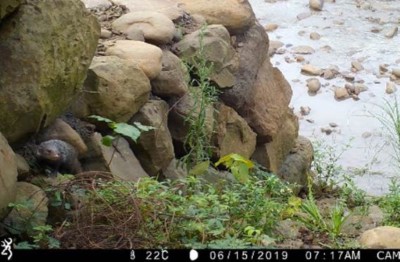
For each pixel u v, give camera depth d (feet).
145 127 25.17
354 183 37.45
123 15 33.24
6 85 24.12
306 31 49.78
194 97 31.86
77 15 25.75
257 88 36.60
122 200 23.90
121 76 28.58
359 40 49.19
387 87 45.09
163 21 32.76
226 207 25.41
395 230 25.64
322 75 46.14
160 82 30.91
